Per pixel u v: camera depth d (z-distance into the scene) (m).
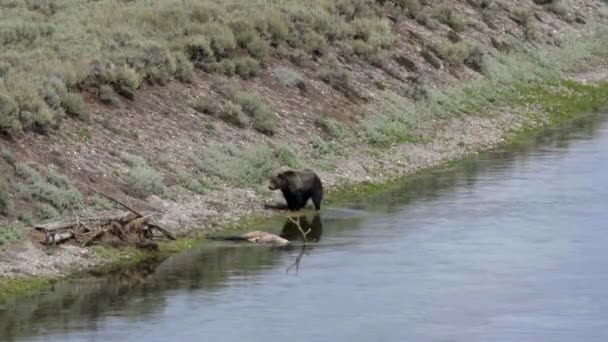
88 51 83.25
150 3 99.31
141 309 52.19
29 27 87.06
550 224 68.56
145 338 48.16
